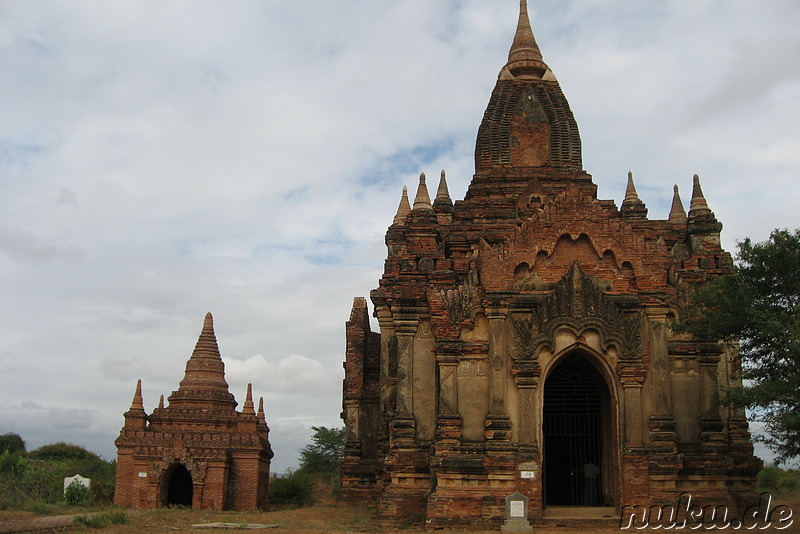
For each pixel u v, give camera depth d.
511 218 37.03
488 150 40.62
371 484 38.44
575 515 28.19
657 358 28.64
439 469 27.81
